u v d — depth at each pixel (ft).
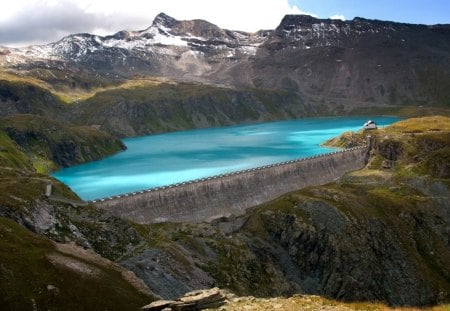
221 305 196.95
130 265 367.04
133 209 567.59
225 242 498.69
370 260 588.91
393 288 587.27
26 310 220.43
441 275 630.33
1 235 281.54
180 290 363.35
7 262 243.60
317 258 574.97
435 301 581.12
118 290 265.54
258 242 559.38
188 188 642.63
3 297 221.46
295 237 577.43
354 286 556.10
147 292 281.74
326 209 622.95
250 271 472.03
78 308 234.79
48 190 446.60
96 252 381.19
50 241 311.06
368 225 629.92
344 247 584.81
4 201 367.04
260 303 197.16
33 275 242.99
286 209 615.98
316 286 549.13
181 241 458.91
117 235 413.59
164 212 597.93
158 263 385.50
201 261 437.17
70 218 403.95
